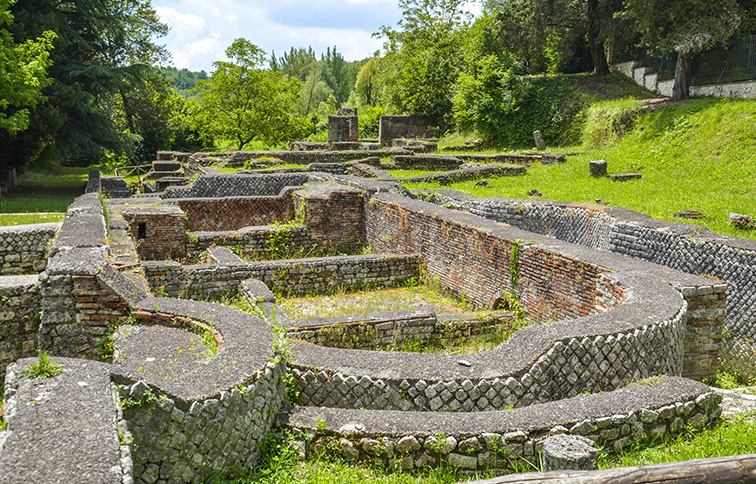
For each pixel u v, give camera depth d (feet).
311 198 52.31
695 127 70.49
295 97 134.21
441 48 142.41
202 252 46.93
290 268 39.45
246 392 14.26
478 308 37.32
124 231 37.09
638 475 9.64
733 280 28.55
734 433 15.97
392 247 48.52
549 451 12.52
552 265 30.30
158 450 12.88
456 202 50.93
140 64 105.19
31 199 78.59
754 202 46.65
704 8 73.56
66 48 101.65
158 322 20.88
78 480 9.46
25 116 71.10
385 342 29.01
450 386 16.85
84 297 22.31
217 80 124.06
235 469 14.07
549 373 17.78
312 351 18.30
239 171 73.46
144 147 153.48
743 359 28.02
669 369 20.51
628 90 102.06
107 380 12.58
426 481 14.48
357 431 14.97
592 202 46.16
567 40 114.32
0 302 29.68
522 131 109.60
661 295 22.72
